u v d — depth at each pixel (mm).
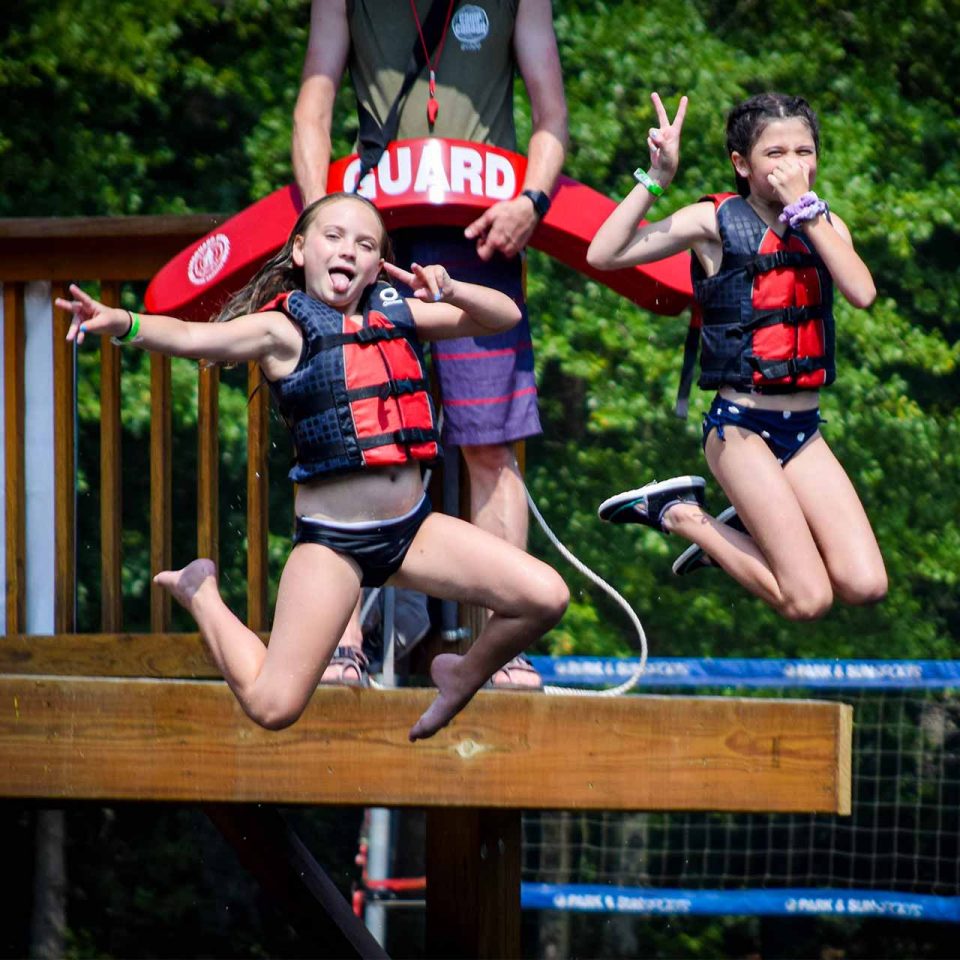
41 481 20953
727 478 17172
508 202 17969
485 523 18734
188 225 20422
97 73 52375
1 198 52406
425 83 18703
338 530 14094
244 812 21516
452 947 21609
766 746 16688
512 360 18547
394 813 45938
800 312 16766
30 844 56250
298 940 57312
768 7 55094
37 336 21000
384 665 19344
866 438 51906
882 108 53344
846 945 56781
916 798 53250
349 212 14438
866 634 52688
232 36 54688
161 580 15039
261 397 20344
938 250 57469
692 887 53500
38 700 16562
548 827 54125
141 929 57156
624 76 51375
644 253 17141
